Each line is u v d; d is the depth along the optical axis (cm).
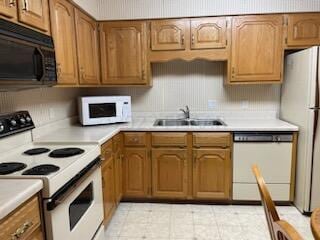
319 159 241
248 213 262
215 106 325
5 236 97
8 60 129
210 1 289
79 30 240
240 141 266
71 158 162
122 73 297
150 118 331
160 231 233
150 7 296
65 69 209
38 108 224
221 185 275
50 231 126
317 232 91
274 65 280
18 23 146
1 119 168
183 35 284
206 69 320
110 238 223
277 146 264
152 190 283
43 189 124
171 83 326
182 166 276
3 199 101
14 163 152
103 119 286
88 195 177
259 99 319
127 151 279
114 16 299
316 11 275
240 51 281
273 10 285
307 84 241
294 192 271
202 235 226
